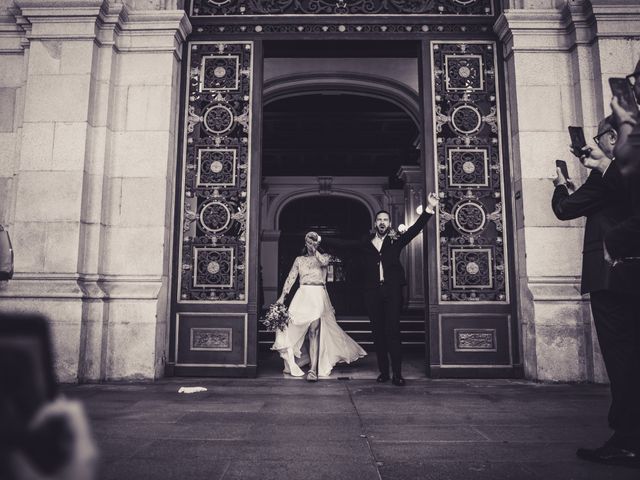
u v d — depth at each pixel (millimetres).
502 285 5809
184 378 5590
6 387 521
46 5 5605
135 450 2598
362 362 7633
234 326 5758
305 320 5805
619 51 5508
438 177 5988
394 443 2762
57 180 5414
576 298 5301
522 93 5773
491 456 2512
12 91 5828
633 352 2340
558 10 5828
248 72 6176
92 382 5176
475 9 6281
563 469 2293
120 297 5402
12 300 5129
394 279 5266
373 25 6238
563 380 5242
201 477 2174
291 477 2182
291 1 6293
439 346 5695
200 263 5891
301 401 4121
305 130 13359
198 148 6066
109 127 5707
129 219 5617
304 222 17906
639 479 2143
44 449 530
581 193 2500
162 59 5852
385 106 12008
